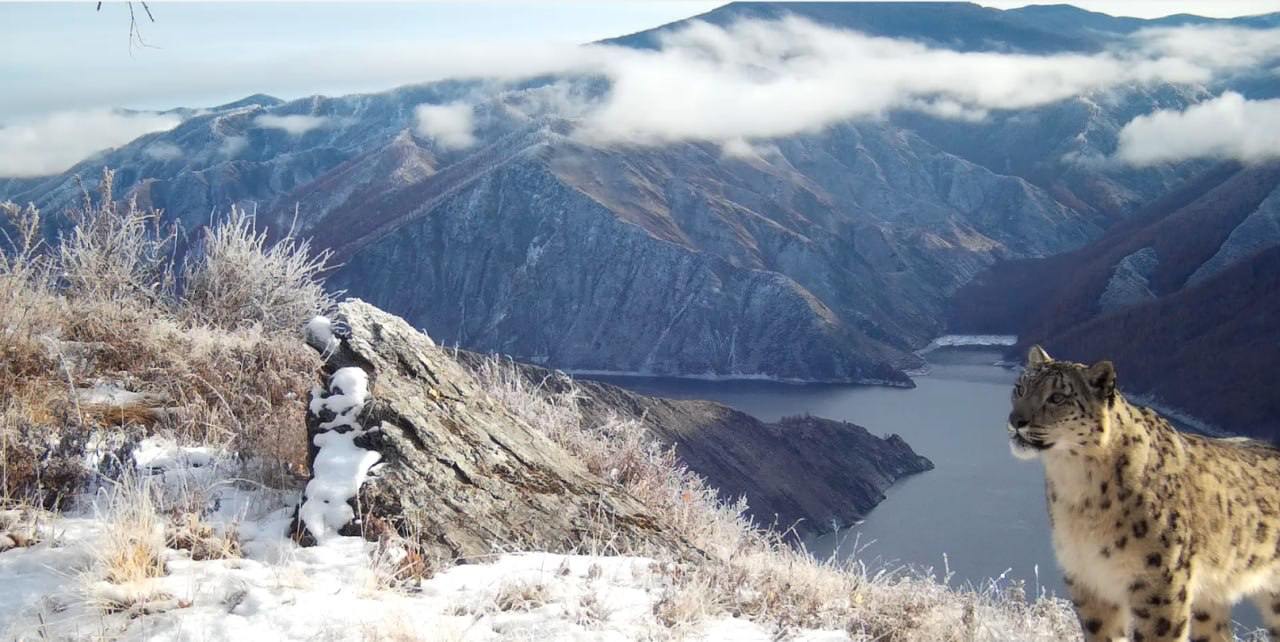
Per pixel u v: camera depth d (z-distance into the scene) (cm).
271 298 1424
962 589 810
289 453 827
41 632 501
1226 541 576
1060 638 680
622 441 1133
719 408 8006
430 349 908
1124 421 539
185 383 961
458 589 609
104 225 1331
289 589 570
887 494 8500
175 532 635
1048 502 584
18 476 691
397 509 684
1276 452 645
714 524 989
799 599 670
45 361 923
